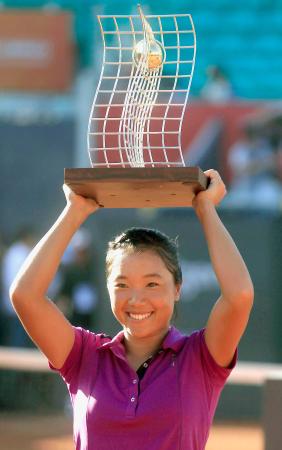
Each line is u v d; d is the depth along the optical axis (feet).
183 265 103.96
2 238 108.99
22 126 110.32
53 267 30.48
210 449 81.15
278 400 45.88
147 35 30.58
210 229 30.14
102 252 105.50
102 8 113.91
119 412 29.27
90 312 105.19
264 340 102.99
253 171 105.19
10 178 110.01
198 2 115.75
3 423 96.48
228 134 105.70
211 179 30.86
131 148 30.35
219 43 113.91
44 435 89.10
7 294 107.24
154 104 30.60
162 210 104.78
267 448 45.83
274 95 112.27
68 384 31.45
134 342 31.14
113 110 103.40
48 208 109.50
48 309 30.58
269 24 115.03
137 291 30.35
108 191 29.84
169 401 29.27
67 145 109.60
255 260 104.12
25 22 110.73
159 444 28.96
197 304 103.50
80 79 110.32
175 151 93.97
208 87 108.78
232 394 101.09
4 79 110.73
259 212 104.42
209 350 30.07
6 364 79.10
